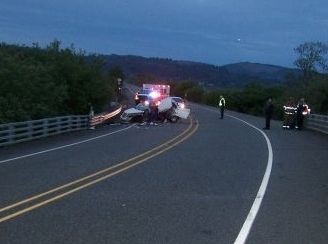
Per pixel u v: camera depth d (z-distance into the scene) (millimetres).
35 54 49938
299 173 16016
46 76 42781
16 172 15961
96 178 14664
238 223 9570
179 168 16797
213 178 14820
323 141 27438
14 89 37531
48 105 40750
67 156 20344
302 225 9492
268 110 36406
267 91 83562
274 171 16375
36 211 10430
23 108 37219
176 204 11219
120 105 60656
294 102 42531
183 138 28344
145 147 23578
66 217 9922
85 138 29312
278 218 10031
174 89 142250
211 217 10031
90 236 8570
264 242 8344
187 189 13023
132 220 9711
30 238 8406
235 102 83750
